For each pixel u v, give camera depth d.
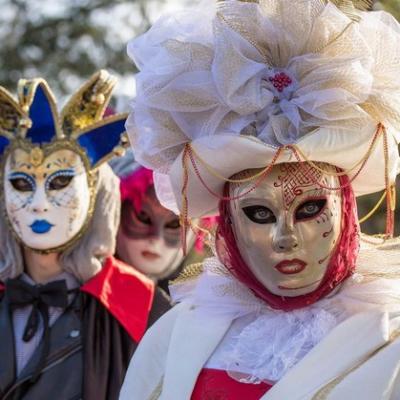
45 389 2.88
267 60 2.04
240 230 2.03
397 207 4.98
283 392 1.91
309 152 1.94
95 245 3.05
